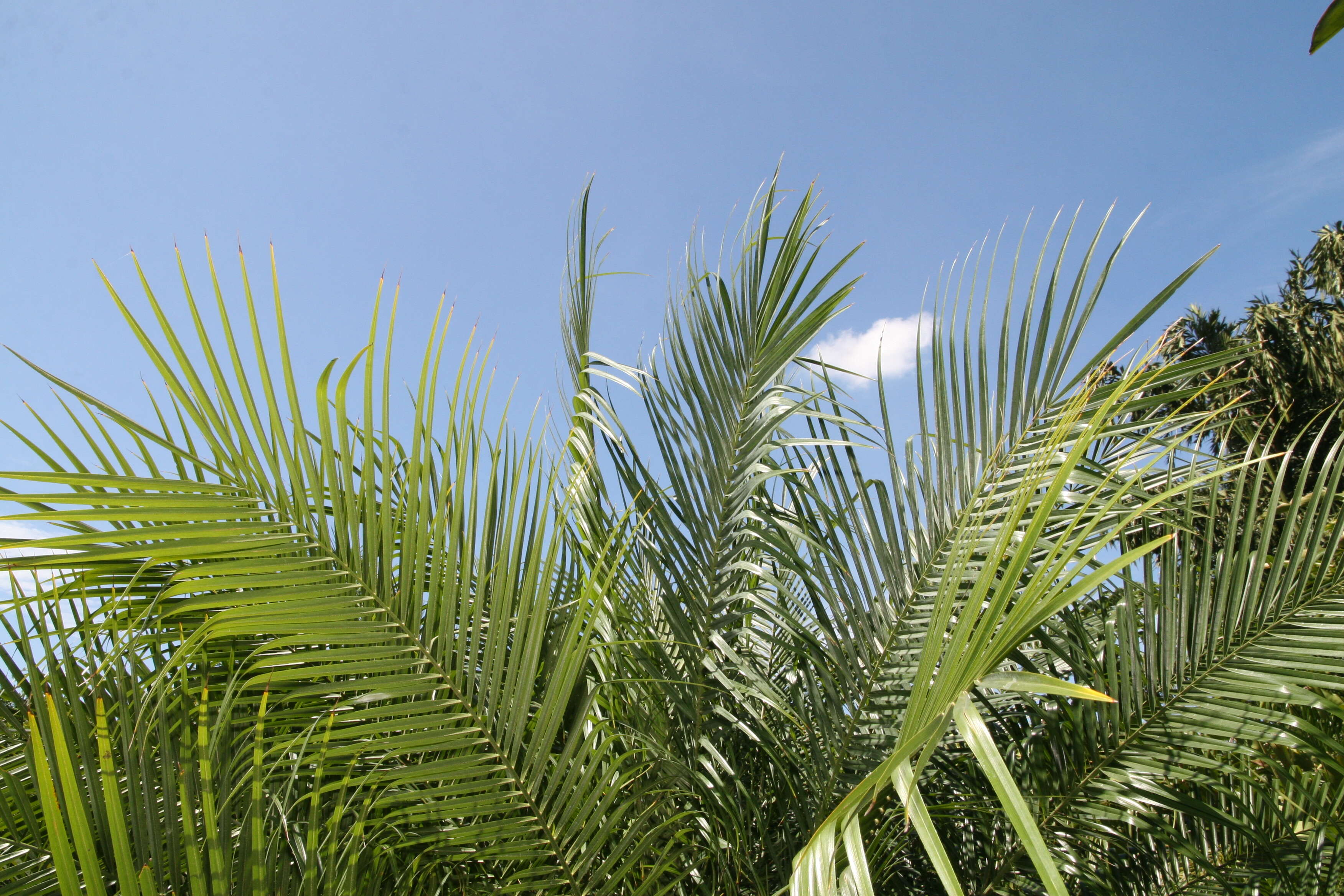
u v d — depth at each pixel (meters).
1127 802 1.88
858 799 0.89
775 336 2.10
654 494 2.12
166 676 1.47
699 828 1.96
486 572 1.78
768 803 2.26
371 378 1.48
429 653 1.55
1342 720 2.25
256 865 1.12
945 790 2.16
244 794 1.53
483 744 1.58
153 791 1.26
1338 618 1.72
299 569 1.46
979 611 0.93
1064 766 2.01
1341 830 1.98
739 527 2.13
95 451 1.63
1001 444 1.88
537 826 1.60
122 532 1.29
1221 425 1.97
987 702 2.14
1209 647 1.85
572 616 1.99
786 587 1.98
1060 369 1.83
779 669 2.62
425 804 1.54
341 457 1.49
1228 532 1.91
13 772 1.48
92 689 1.61
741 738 2.33
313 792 1.32
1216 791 2.06
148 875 0.92
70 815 0.88
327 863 1.33
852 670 1.96
